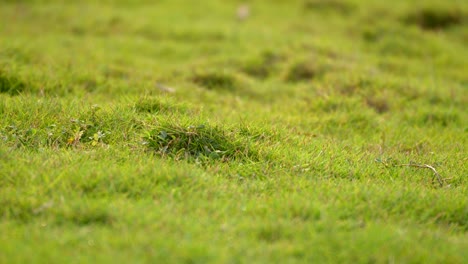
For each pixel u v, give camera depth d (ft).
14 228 16.85
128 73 37.76
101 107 27.30
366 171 23.56
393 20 60.59
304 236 17.33
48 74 33.30
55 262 15.10
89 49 45.24
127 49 47.57
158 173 20.53
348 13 62.54
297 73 42.27
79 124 24.81
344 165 23.67
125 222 17.40
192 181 20.49
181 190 19.97
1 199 18.15
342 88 37.27
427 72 46.47
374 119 32.30
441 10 62.64
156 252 15.76
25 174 19.85
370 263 16.37
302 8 63.72
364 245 16.88
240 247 16.35
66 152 22.03
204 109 30.12
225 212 18.65
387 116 33.78
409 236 17.70
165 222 17.58
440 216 19.85
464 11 63.10
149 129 24.09
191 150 23.36
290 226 17.75
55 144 23.43
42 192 18.84
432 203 20.30
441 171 24.27
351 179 22.85
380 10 62.54
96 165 21.09
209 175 21.13
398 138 30.04
